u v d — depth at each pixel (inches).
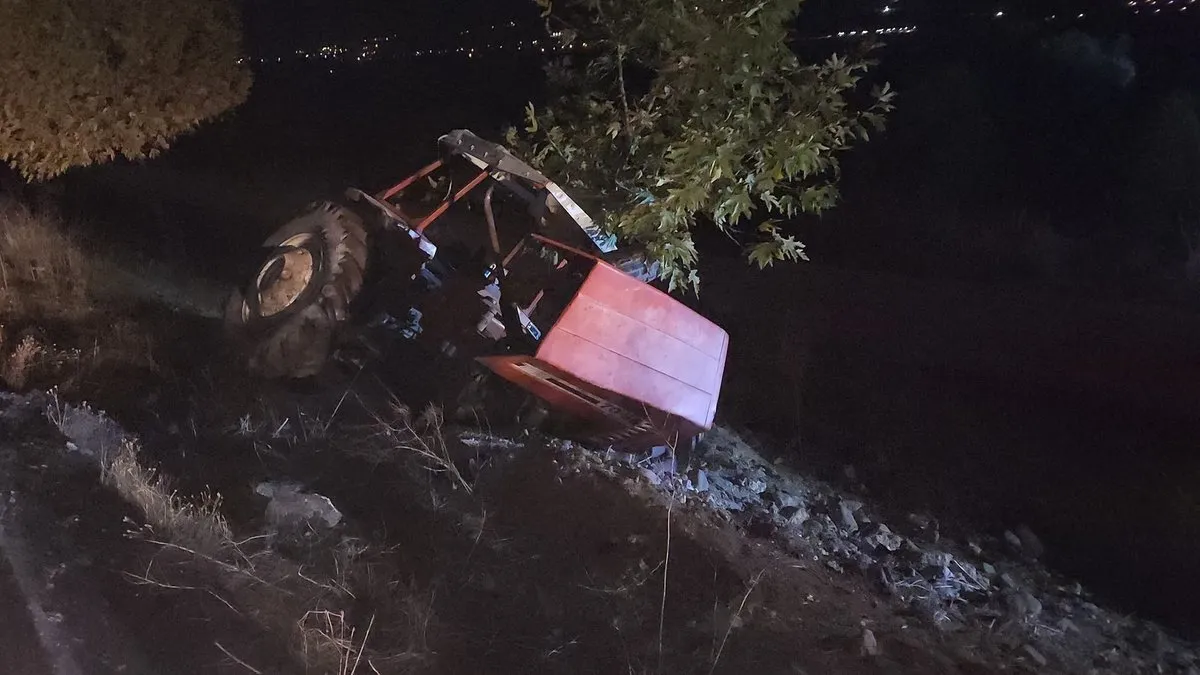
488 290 251.6
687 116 245.9
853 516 283.6
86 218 348.5
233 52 331.9
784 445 329.1
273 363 238.7
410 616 155.6
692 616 177.2
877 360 390.0
